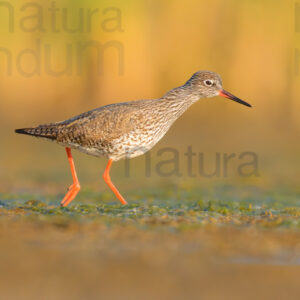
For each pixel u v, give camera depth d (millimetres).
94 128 11055
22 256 7238
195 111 23766
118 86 22094
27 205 11086
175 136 21953
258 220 9781
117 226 8938
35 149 20484
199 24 22359
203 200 12789
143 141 11297
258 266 7094
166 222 9344
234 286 6363
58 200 12469
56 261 7055
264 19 22453
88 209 10492
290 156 19844
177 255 7457
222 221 9680
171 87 22391
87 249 7602
